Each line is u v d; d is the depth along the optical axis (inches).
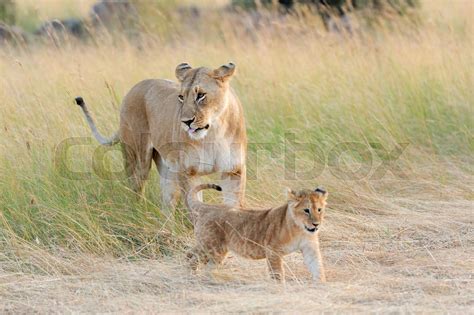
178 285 397.4
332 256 434.0
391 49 717.3
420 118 618.2
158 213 478.9
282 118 604.4
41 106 552.1
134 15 980.6
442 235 459.2
